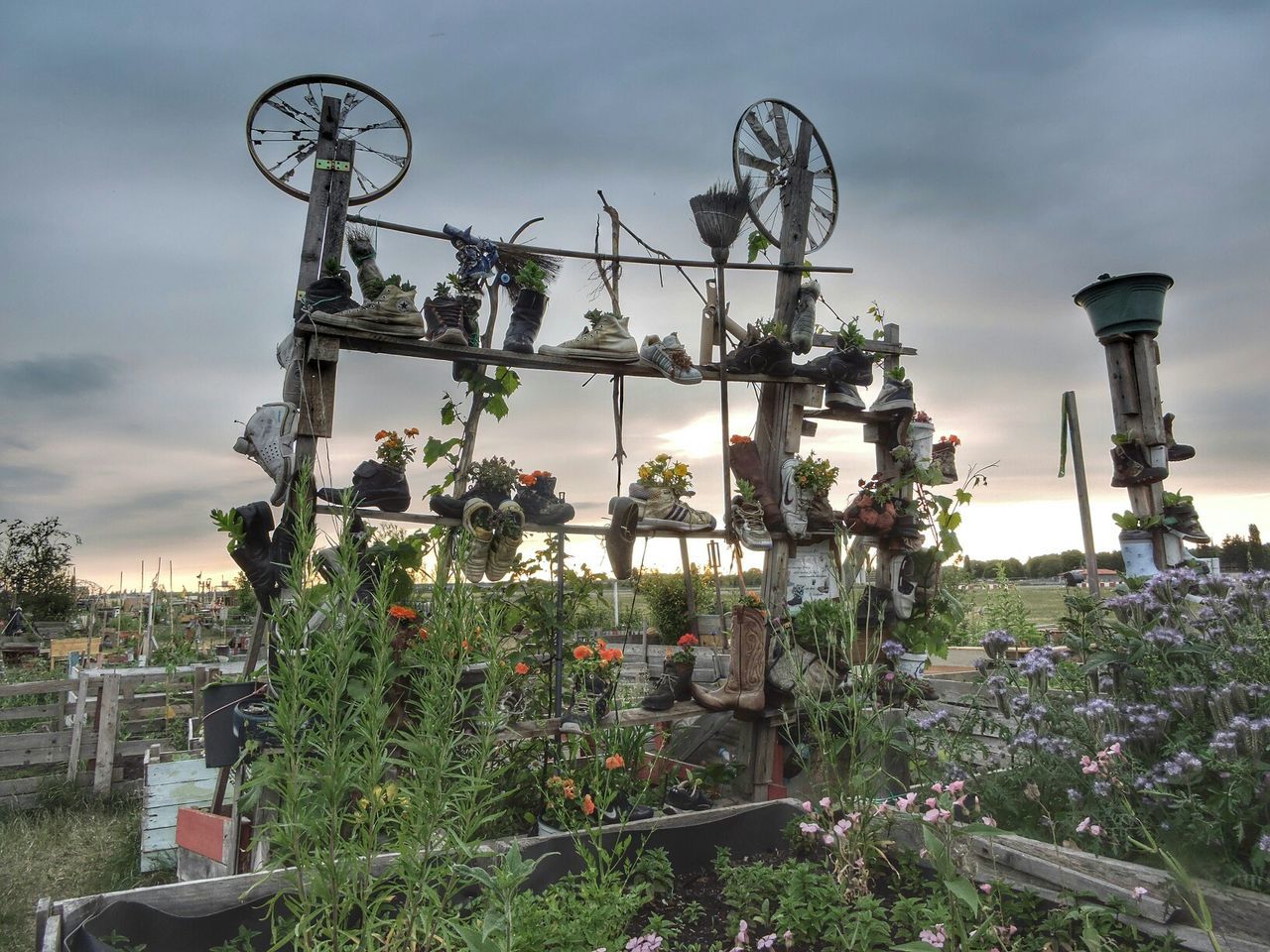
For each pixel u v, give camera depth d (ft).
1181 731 9.01
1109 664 10.32
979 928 6.78
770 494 15.35
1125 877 7.69
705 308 15.58
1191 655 9.62
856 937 7.14
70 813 19.19
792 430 15.99
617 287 14.85
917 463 16.33
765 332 15.69
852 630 10.27
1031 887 8.12
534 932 6.63
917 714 12.94
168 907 7.34
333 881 5.76
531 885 8.66
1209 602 9.87
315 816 6.35
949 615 16.22
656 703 13.87
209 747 10.64
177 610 65.57
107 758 20.51
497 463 13.05
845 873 8.26
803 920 7.67
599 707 13.42
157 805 15.78
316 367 11.72
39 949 6.68
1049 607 22.54
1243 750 7.86
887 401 16.55
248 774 11.13
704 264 15.19
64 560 92.32
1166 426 16.89
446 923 6.24
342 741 7.26
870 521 15.14
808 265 16.35
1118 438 16.24
